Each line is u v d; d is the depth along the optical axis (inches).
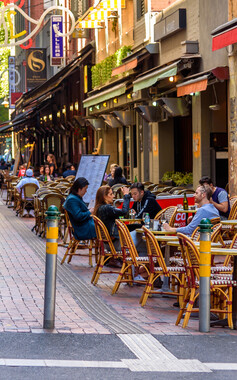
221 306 410.9
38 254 671.1
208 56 910.4
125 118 1370.6
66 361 318.3
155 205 564.4
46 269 379.2
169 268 451.2
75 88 1844.2
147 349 341.7
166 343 354.3
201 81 827.4
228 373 306.0
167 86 1080.2
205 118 948.6
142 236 507.2
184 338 365.7
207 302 381.4
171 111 1029.2
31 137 2369.6
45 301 378.0
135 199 564.4
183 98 1026.7
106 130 1625.2
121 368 310.3
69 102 1937.7
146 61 1173.7
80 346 343.9
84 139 1818.4
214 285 391.9
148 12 1184.2
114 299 473.7
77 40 1907.0
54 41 1828.2
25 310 424.2
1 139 3747.5
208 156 952.9
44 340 353.4
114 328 383.2
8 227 922.7
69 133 2005.4
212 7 893.8
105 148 1627.7
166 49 1079.6
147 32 1195.9
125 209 545.0
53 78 1685.5
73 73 1802.4
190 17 975.0
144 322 406.3
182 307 400.2
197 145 964.6
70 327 383.6
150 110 1142.3
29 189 1066.7
